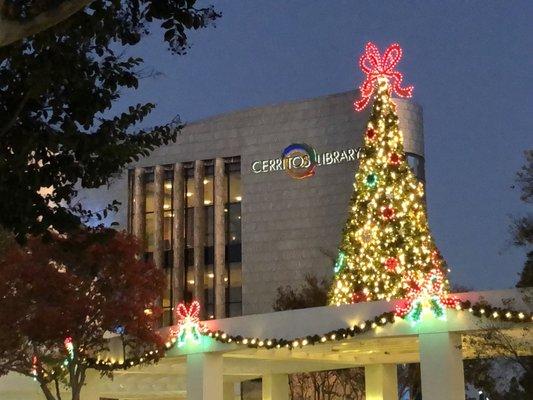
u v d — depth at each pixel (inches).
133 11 490.6
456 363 769.6
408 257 921.5
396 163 957.2
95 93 505.4
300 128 2532.0
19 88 484.7
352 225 958.4
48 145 506.0
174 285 2559.1
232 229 2559.1
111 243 933.8
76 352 936.9
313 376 1681.8
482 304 742.5
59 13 351.9
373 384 1158.3
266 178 2536.9
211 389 938.1
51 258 922.1
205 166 2625.5
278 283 2449.6
